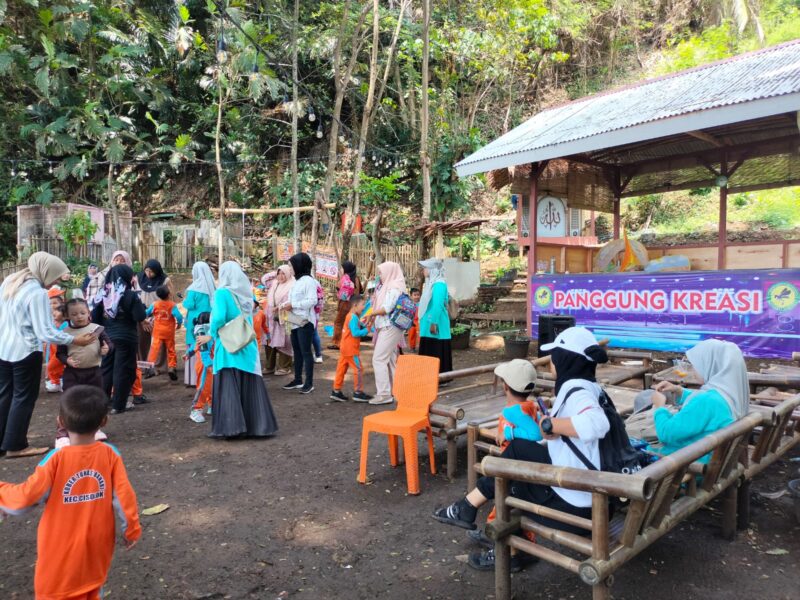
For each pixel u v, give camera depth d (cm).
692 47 2248
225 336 557
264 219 2316
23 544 361
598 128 828
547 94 2491
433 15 2052
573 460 282
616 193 1262
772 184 1140
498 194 2250
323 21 2128
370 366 969
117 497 254
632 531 250
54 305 665
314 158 2194
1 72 1889
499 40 1939
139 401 719
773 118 918
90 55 2136
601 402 287
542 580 316
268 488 451
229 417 559
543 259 1109
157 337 846
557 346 303
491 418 445
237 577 323
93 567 249
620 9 2422
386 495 436
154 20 2255
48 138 2034
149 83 2198
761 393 508
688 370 541
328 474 480
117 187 2533
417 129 2073
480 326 1357
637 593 298
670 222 1961
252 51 1538
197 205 2480
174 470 490
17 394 506
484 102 2312
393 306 696
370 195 1816
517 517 289
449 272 1398
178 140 2114
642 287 875
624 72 2467
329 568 333
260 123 2216
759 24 2186
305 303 762
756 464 364
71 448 248
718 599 291
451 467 465
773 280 751
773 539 356
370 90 1617
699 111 695
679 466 256
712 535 361
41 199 2012
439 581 317
